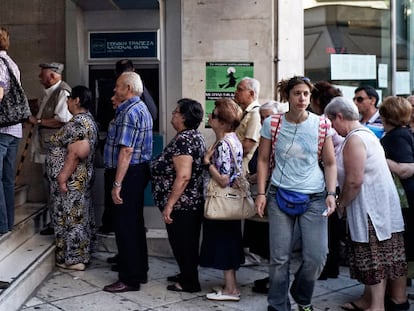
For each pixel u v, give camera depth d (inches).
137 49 245.6
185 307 183.9
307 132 161.6
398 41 290.4
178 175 186.4
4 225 198.7
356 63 276.4
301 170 162.7
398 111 181.0
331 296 196.9
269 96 241.4
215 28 240.1
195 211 191.3
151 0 239.5
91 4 243.9
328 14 265.9
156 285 204.1
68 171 211.8
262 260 230.2
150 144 198.2
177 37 243.4
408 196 181.6
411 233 181.9
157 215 247.1
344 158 169.9
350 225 173.6
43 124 234.7
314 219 162.4
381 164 171.6
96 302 186.4
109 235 241.1
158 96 245.8
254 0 237.9
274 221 165.6
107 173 227.9
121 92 193.5
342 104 172.9
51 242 223.5
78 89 213.5
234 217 181.0
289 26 244.4
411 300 194.4
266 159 169.2
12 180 204.8
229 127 186.1
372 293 175.2
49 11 261.1
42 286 199.9
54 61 261.9
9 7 262.7
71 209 214.8
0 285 174.2
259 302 189.6
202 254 191.8
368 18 277.6
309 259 163.5
